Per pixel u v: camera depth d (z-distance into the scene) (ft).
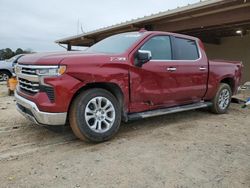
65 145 12.29
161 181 8.86
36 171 9.59
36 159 10.67
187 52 16.46
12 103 23.91
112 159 10.63
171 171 9.59
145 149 11.74
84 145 12.26
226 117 18.29
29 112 12.35
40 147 12.04
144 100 14.03
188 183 8.75
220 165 10.14
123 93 13.04
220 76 18.65
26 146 12.17
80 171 9.57
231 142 12.80
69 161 10.45
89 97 11.96
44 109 11.22
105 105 12.59
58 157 10.85
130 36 15.05
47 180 8.91
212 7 27.40
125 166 9.99
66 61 11.31
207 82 17.63
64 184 8.65
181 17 32.22
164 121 16.81
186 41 16.60
